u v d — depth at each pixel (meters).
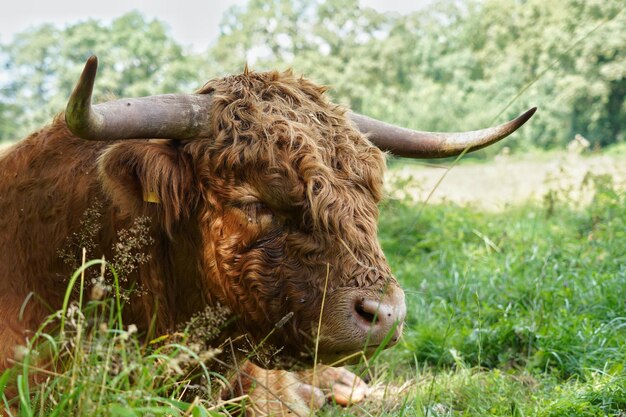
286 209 3.54
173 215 3.71
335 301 3.45
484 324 5.92
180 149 3.72
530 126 40.47
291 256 3.53
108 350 2.94
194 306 3.93
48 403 3.32
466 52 49.31
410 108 42.38
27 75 67.06
